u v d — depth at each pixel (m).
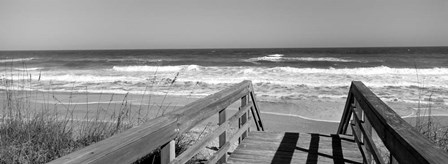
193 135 6.68
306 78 19.75
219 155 3.55
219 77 20.73
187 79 19.94
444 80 18.41
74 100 13.12
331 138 5.52
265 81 18.55
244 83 5.05
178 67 27.22
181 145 4.86
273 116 10.83
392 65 30.14
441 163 1.13
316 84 17.30
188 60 41.59
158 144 1.92
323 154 4.60
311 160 4.34
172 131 2.16
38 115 5.16
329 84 17.28
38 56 61.62
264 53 62.62
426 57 39.88
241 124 5.37
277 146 5.00
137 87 17.22
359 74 21.23
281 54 55.97
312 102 12.88
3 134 4.23
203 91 15.60
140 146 1.67
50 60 44.28
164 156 2.14
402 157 1.58
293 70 23.56
